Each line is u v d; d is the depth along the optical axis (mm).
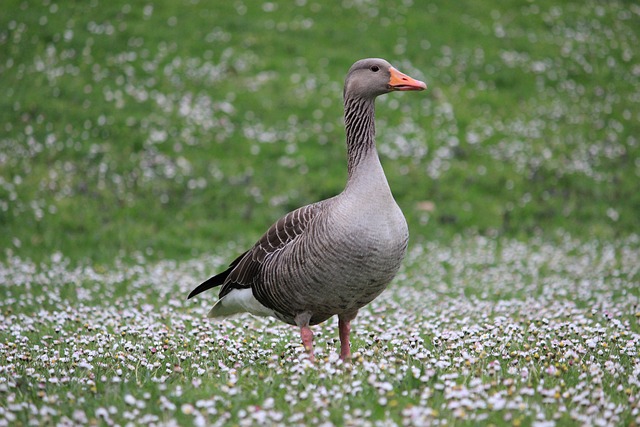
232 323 10195
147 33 24969
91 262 16203
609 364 6906
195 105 22156
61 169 19312
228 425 5723
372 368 6777
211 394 6336
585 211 20047
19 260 15539
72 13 25547
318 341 8992
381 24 27062
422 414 5641
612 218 19828
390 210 7387
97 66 23188
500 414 5863
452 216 19422
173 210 18844
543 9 29859
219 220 18750
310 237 7367
